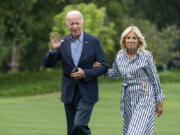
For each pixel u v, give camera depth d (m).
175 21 112.81
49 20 70.19
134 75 16.45
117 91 56.59
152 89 16.50
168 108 40.78
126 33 16.55
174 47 89.31
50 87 56.59
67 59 17.31
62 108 40.00
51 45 17.30
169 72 72.00
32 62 90.69
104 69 17.17
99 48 17.34
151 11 111.94
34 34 71.94
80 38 17.33
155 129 28.25
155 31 75.88
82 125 17.08
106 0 79.00
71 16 17.17
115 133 25.98
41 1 71.12
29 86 56.50
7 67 104.50
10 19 68.88
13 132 25.89
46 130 26.97
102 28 57.41
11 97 52.19
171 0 112.25
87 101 17.22
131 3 105.12
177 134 26.33
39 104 43.22
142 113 16.19
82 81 17.27
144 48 16.61
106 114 36.16
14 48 93.19
